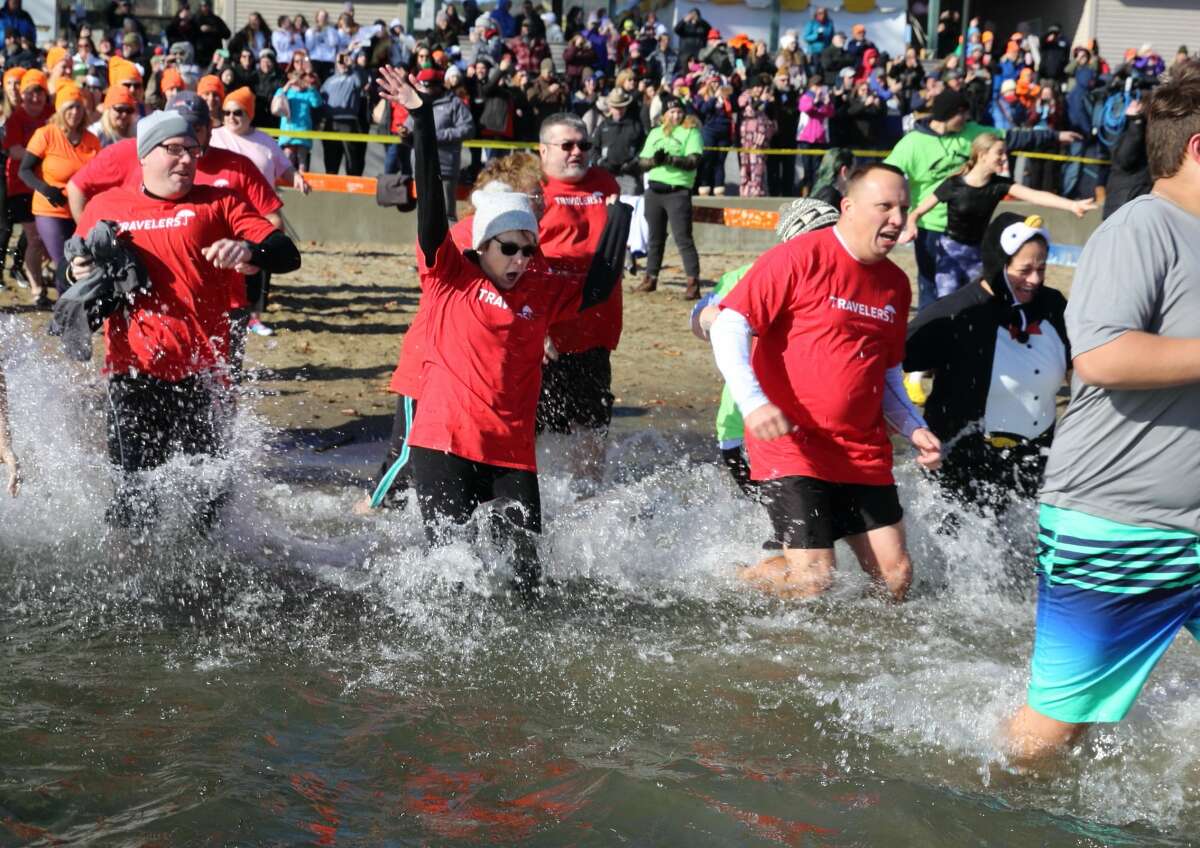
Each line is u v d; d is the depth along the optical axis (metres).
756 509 6.16
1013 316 5.45
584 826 3.40
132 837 3.23
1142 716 4.11
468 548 5.01
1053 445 3.60
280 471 7.09
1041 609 3.64
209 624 4.83
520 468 5.04
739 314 4.83
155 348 5.52
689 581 5.45
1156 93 3.37
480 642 4.72
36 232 11.21
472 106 17.00
